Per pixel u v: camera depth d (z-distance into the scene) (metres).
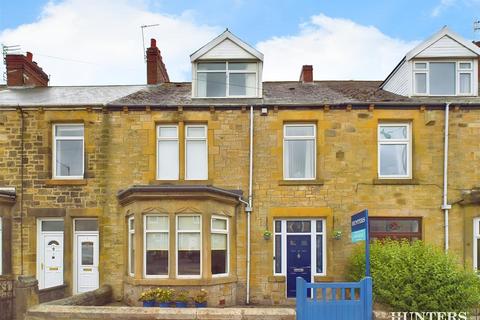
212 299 13.52
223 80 16.31
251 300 14.53
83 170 15.46
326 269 14.67
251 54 16.12
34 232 15.05
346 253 14.62
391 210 14.76
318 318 9.22
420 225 14.87
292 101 15.43
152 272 13.83
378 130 15.25
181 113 15.26
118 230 14.95
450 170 14.90
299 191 14.91
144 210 13.76
